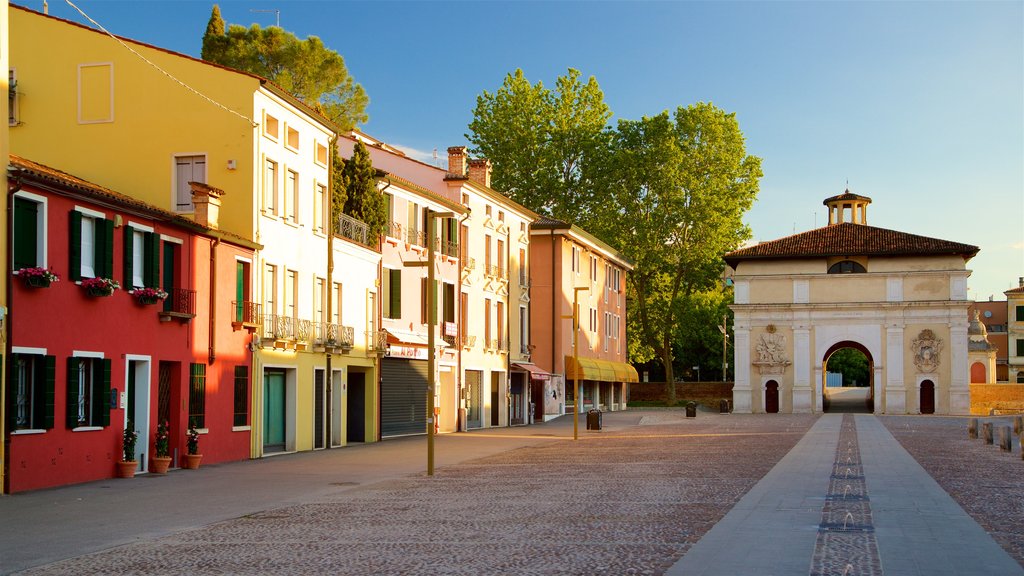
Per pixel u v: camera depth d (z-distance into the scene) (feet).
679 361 352.90
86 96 106.93
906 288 258.78
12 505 64.90
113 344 81.97
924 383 255.29
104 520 58.23
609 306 264.11
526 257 207.31
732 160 281.13
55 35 107.45
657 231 278.87
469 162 188.65
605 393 262.26
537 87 285.64
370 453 112.57
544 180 273.33
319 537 51.08
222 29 195.72
